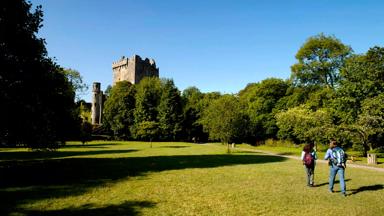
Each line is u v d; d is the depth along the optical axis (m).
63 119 26.98
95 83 113.69
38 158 30.95
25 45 21.03
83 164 25.41
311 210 11.85
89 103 122.06
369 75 38.22
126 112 87.00
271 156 38.00
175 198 13.41
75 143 68.75
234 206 12.24
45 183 16.33
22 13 20.94
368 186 17.00
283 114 59.00
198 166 25.36
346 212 11.62
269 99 74.06
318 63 57.94
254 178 19.27
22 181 16.80
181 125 88.19
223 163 28.19
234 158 34.16
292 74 62.44
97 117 113.06
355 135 36.41
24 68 21.09
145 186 15.98
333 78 58.22
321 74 58.62
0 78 19.97
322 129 38.81
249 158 34.50
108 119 87.88
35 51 21.81
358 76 38.66
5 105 19.30
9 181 16.72
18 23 20.88
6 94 19.42
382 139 37.38
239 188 15.88
